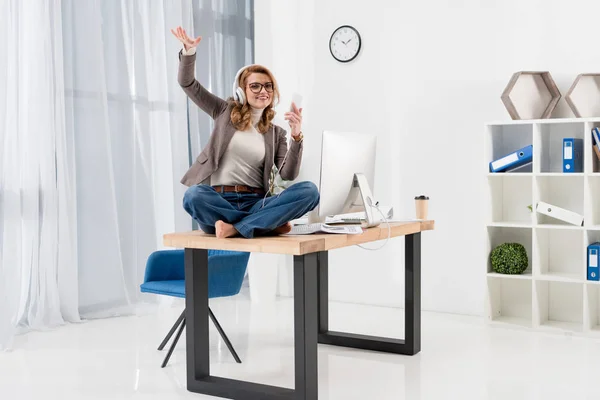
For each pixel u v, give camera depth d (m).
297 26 5.86
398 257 5.46
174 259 4.15
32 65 4.53
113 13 5.06
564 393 3.31
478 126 5.06
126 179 5.16
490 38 4.99
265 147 3.61
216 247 3.17
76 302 4.84
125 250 5.18
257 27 6.08
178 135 5.50
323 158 3.33
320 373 3.68
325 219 3.59
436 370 3.71
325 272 4.40
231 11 6.14
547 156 4.79
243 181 3.60
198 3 5.81
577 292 4.77
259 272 5.66
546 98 4.72
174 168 5.47
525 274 4.75
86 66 4.86
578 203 4.72
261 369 3.75
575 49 4.70
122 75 5.11
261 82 3.49
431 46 5.23
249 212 3.32
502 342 4.31
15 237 4.41
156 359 3.96
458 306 5.20
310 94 5.81
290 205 3.16
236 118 3.47
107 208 4.99
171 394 3.35
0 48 4.27
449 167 5.19
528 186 4.90
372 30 5.48
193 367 3.39
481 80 5.04
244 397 3.23
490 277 4.81
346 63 5.62
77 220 4.90
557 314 4.85
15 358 3.98
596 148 4.46
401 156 5.39
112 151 5.10
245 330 4.67
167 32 5.42
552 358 3.93
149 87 5.32
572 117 4.71
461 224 5.16
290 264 6.02
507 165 4.69
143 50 5.23
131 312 5.13
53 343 4.31
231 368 3.77
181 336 4.51
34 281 4.60
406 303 4.03
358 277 5.65
